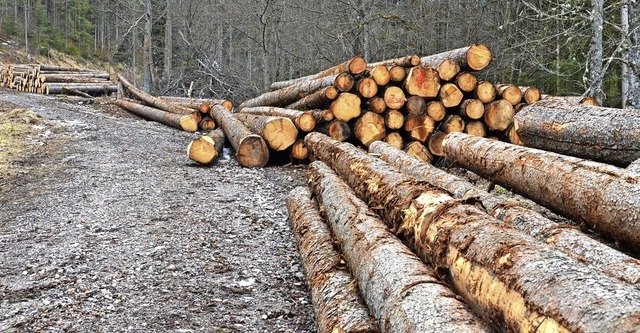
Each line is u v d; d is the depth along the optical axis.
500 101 9.20
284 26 26.09
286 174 8.98
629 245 4.10
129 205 6.84
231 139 10.52
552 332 2.10
